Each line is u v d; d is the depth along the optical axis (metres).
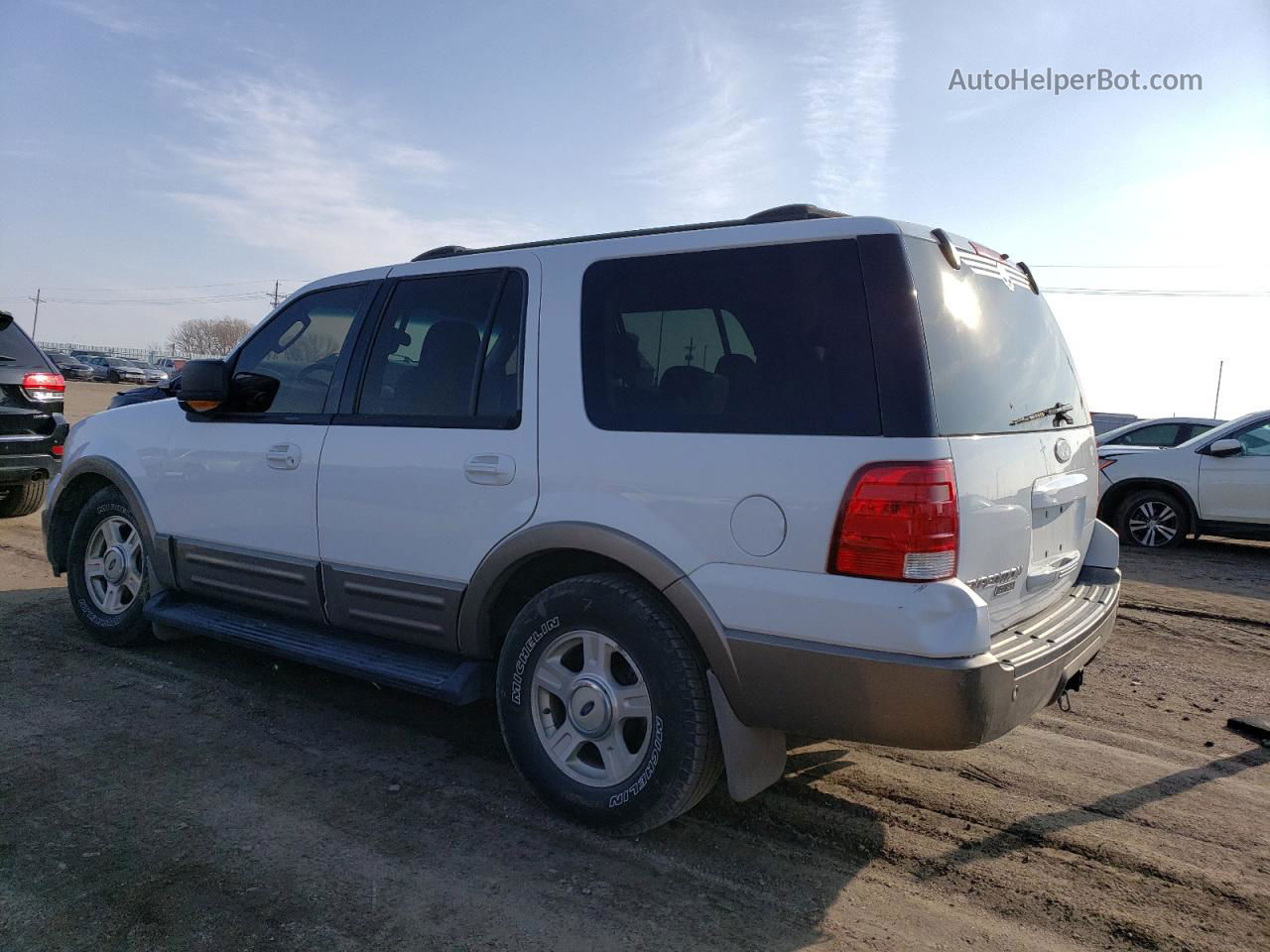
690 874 2.89
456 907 2.67
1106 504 10.17
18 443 7.90
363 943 2.48
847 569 2.57
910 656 2.49
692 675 2.87
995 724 2.54
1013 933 2.64
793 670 2.65
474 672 3.40
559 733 3.19
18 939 2.46
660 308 3.08
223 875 2.80
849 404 2.65
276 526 3.97
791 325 2.81
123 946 2.44
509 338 3.40
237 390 4.24
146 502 4.58
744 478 2.74
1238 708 4.68
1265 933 2.67
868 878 2.91
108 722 3.97
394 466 3.55
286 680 4.55
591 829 3.13
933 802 3.44
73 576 5.07
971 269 3.09
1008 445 2.87
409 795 3.37
